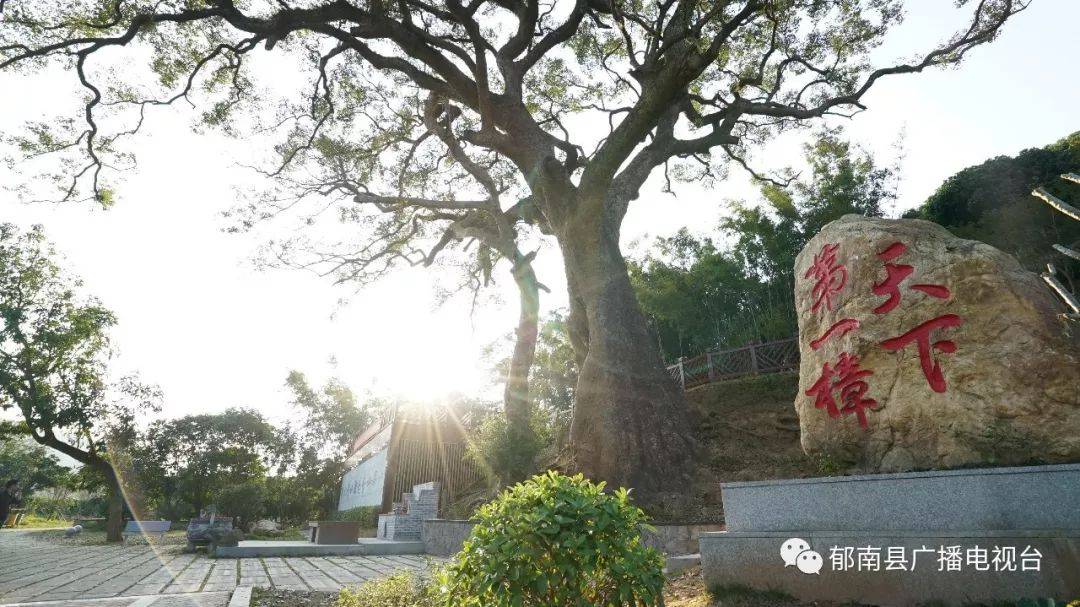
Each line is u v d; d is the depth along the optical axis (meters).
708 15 10.72
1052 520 3.76
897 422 5.07
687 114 16.98
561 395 23.44
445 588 3.16
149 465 28.05
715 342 20.39
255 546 11.98
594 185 12.54
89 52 13.23
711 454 11.20
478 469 18.72
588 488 3.22
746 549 4.59
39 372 18.86
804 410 6.03
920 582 3.92
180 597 5.70
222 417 31.12
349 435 35.59
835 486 4.47
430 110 17.61
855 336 5.54
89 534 23.19
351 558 11.11
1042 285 5.00
